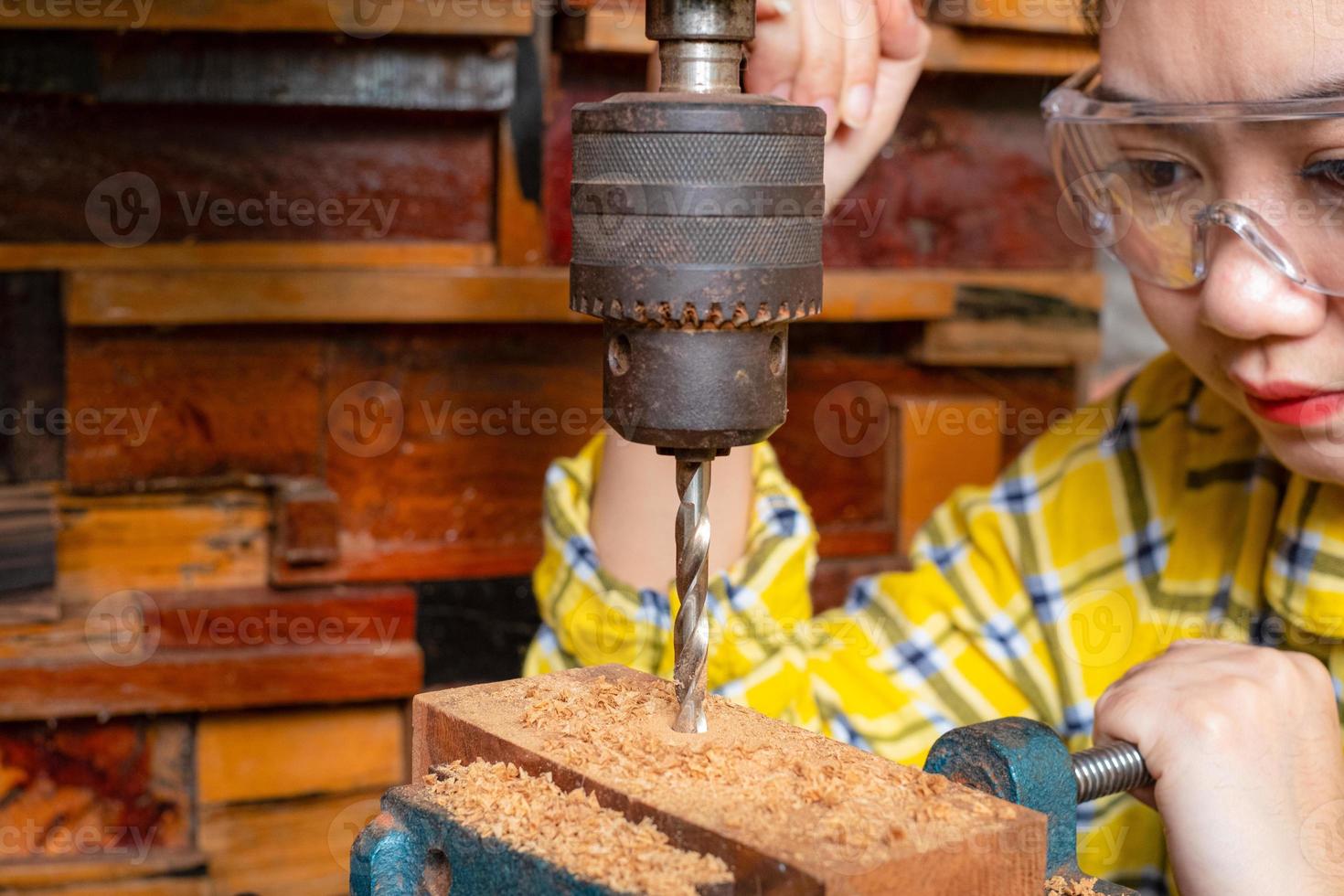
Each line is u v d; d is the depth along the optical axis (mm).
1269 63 685
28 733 1238
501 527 1330
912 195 1390
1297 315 718
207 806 1281
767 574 891
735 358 539
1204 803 714
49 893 1238
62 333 1222
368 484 1299
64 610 1241
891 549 1433
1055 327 1426
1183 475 1002
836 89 862
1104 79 777
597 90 1301
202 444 1259
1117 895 570
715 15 545
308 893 1305
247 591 1288
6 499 1197
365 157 1249
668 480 881
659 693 655
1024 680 1009
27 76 1143
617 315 539
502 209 1272
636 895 481
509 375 1319
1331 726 768
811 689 954
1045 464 1067
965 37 1317
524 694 654
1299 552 857
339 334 1278
